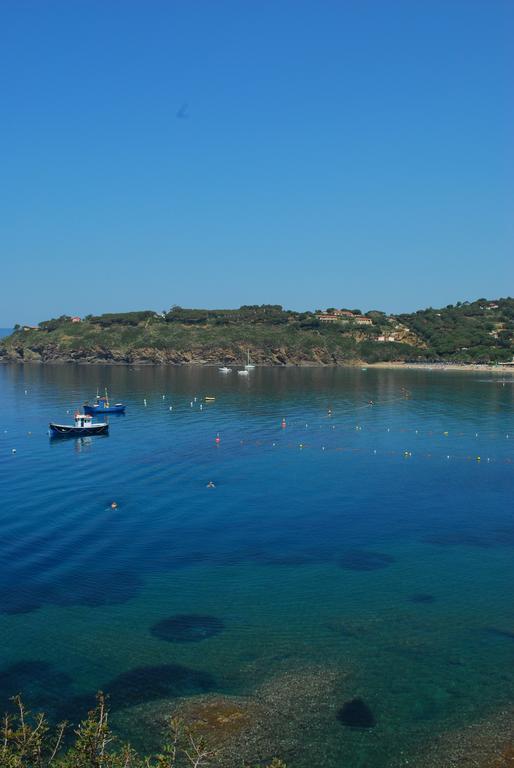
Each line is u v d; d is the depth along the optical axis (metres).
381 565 48.88
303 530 57.34
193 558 49.81
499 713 30.61
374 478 77.69
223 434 108.44
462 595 43.41
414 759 27.47
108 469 80.75
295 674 33.50
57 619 39.12
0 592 42.78
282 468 82.81
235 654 35.38
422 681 33.09
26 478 75.44
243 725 29.30
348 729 29.25
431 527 58.56
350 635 37.66
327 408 143.00
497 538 55.53
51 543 52.50
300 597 42.84
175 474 78.56
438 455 91.69
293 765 26.89
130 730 28.86
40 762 22.59
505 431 111.88
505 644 36.88
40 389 185.25
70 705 30.66
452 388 194.00
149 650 35.69
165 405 148.25
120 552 50.75
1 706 30.45
